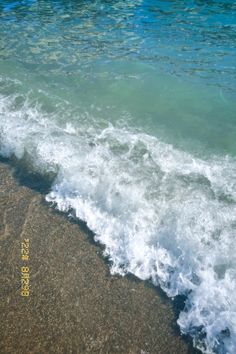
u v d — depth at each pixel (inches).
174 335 189.0
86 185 268.4
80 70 431.8
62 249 231.8
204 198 249.0
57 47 491.5
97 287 210.8
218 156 295.3
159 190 257.6
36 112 354.9
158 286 210.1
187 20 576.4
